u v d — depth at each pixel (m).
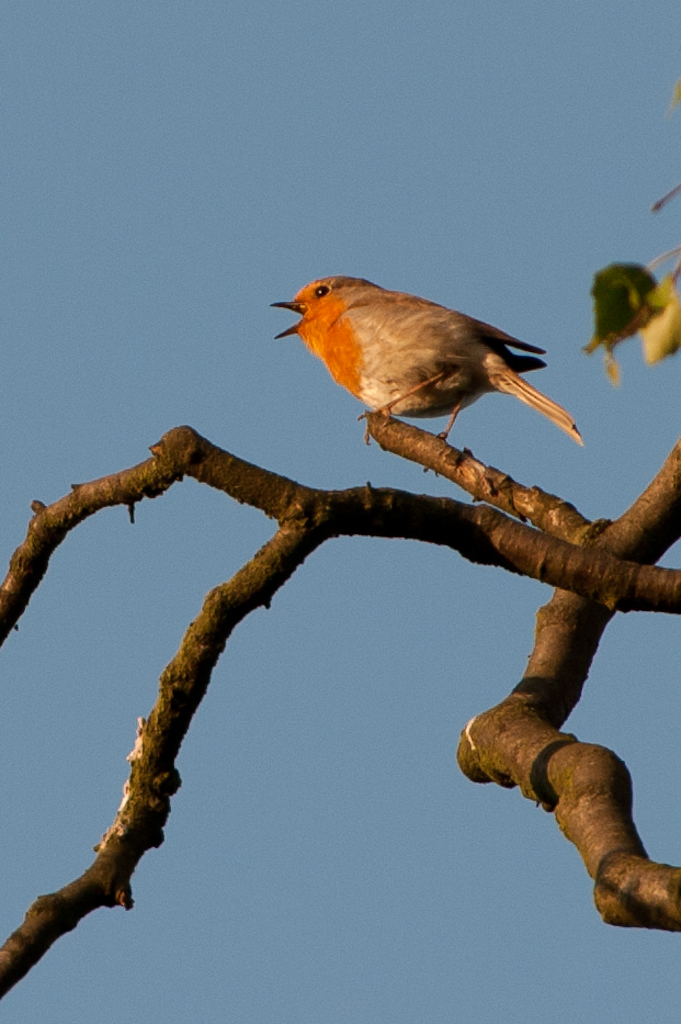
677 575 8.05
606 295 4.38
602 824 7.59
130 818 8.65
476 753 9.52
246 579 8.42
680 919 6.45
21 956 7.70
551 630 10.71
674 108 4.30
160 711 8.70
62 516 9.05
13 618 9.45
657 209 4.33
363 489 8.23
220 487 8.30
